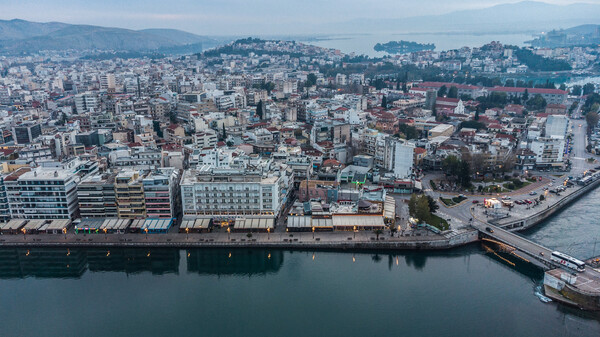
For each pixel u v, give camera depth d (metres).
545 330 178.38
